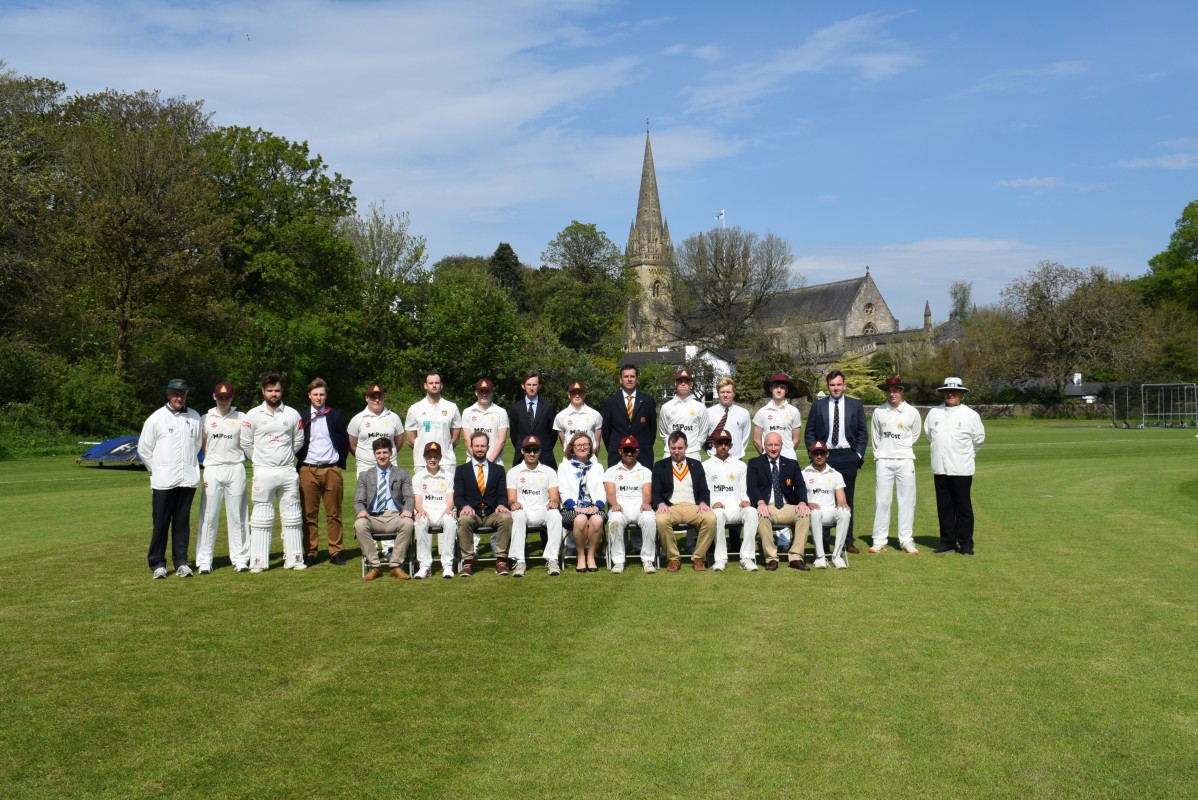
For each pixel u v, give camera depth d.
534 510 10.29
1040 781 4.50
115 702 5.68
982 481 19.58
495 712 5.46
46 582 9.48
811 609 8.05
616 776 4.56
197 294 40.44
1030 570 9.80
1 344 35.78
